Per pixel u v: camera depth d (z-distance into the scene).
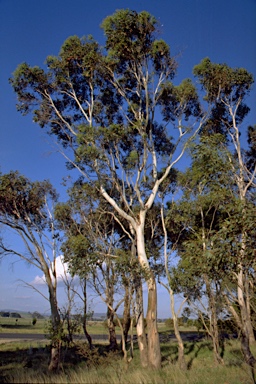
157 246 25.72
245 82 24.92
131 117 23.56
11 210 23.45
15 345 32.00
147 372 15.32
